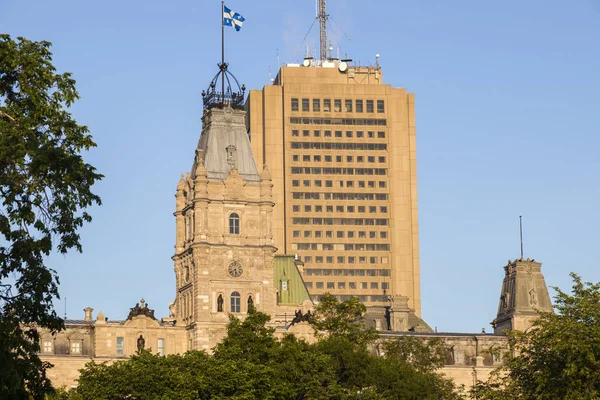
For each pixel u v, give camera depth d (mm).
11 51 146250
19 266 139500
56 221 141875
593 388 195000
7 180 140250
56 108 149000
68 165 142250
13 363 136625
